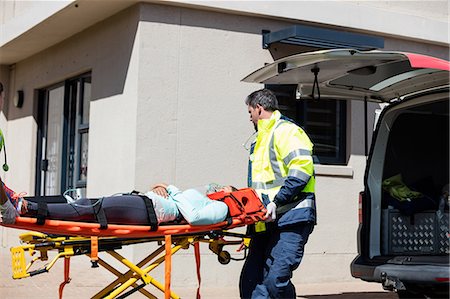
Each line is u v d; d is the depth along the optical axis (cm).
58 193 1112
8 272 898
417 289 641
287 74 715
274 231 579
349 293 847
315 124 966
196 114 878
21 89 1233
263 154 588
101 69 952
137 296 770
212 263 873
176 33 873
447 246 725
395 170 739
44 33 1036
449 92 661
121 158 880
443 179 759
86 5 880
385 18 995
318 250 938
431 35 1037
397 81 712
